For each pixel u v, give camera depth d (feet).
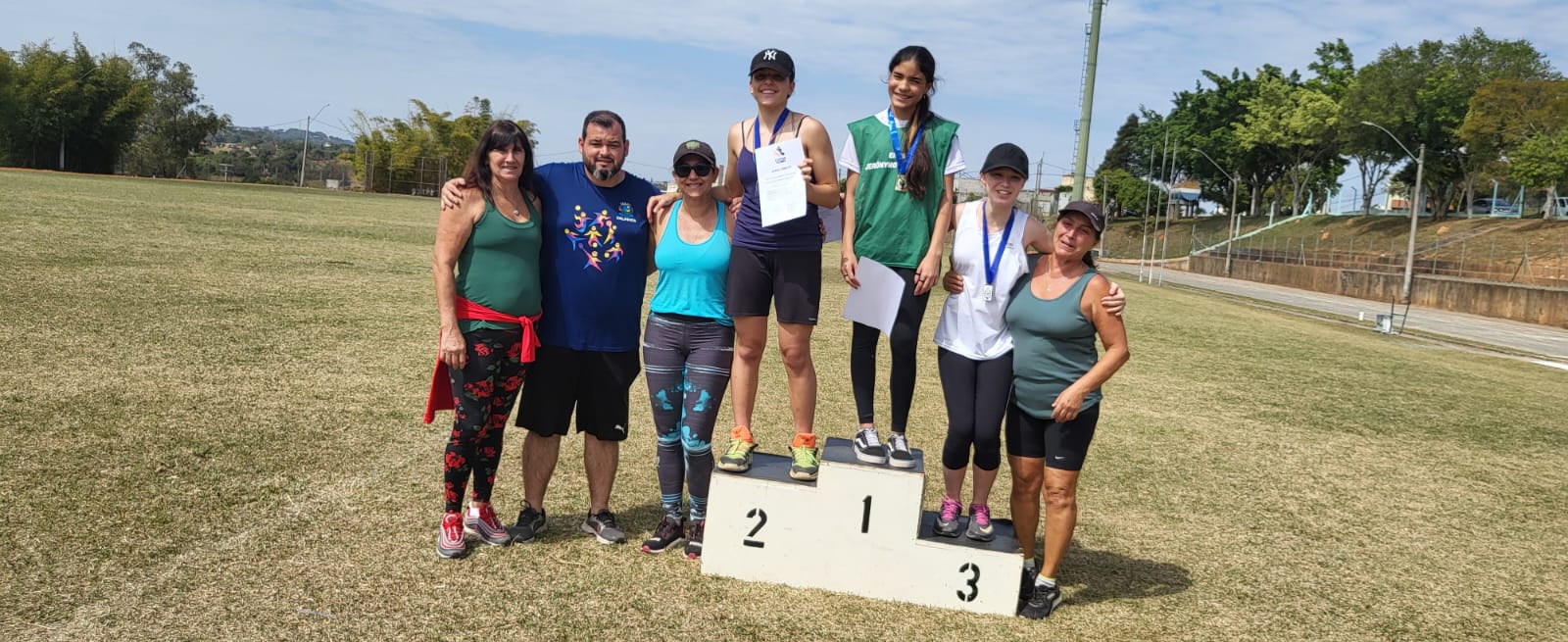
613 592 12.46
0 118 169.48
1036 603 12.87
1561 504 21.13
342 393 21.33
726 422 22.56
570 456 18.62
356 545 13.20
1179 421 27.25
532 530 14.02
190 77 243.19
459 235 12.78
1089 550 15.79
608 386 13.82
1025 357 12.56
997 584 12.83
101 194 78.13
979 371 12.96
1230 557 15.98
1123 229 295.28
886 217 13.09
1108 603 13.58
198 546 12.67
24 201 59.67
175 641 10.27
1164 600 13.85
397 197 173.06
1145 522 17.53
